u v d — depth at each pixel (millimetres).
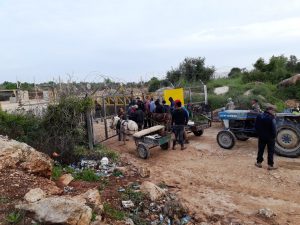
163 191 6211
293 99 19688
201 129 12859
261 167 8406
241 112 10484
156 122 13531
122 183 6719
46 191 5145
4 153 5773
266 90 20719
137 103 14844
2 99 29484
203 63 33969
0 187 4820
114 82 17266
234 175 7918
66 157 8703
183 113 10688
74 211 3932
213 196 6582
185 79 31016
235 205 6102
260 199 6391
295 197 6418
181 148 10836
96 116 17969
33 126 10188
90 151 10109
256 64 31047
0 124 9742
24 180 5285
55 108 10742
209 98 19188
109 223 4535
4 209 4152
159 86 31094
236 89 22578
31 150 6320
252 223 5309
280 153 9422
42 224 3816
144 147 9859
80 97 11367
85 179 6754
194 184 7359
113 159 9336
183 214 5555
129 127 12094
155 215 5254
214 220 5422
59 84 12180
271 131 7961
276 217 5531
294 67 30312
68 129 10641
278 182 7289
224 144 10680
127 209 5285
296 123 9102
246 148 10617
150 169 8586
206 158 9641
